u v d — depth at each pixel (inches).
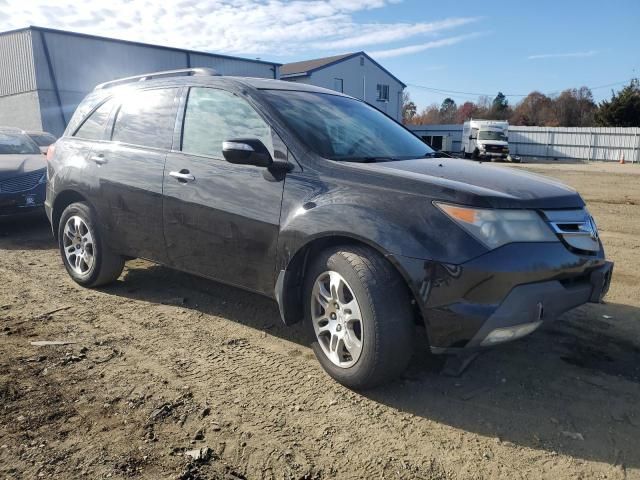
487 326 110.5
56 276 217.0
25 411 115.1
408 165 137.7
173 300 186.5
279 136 142.1
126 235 179.2
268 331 161.6
